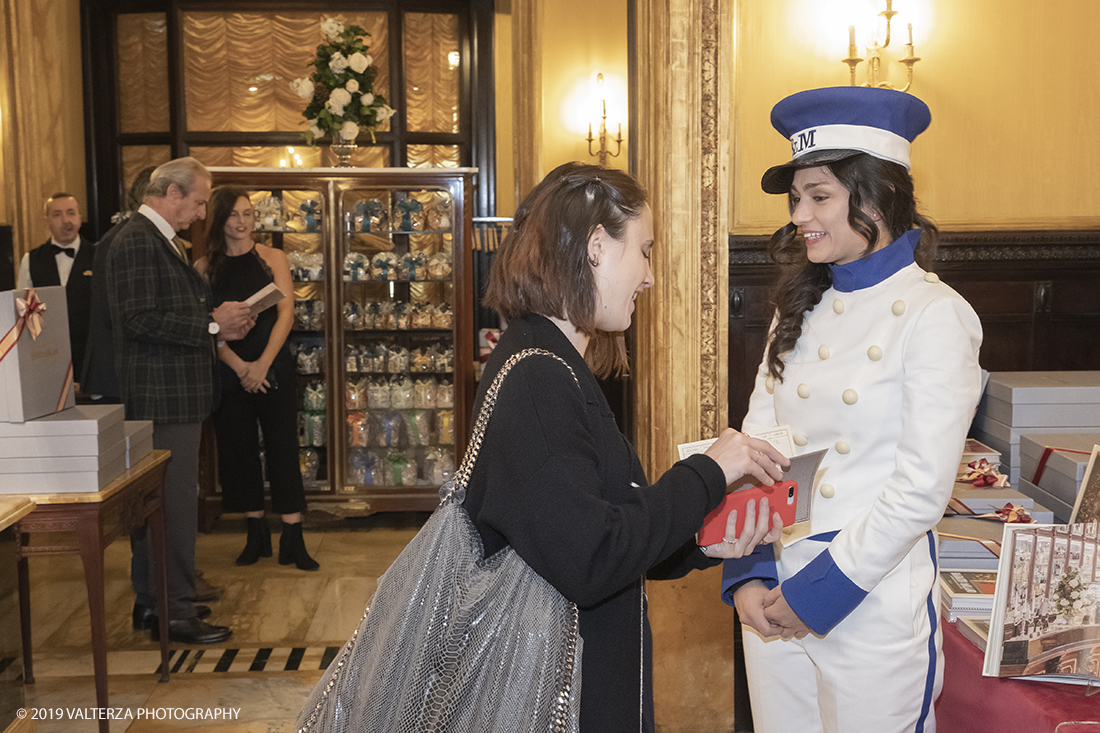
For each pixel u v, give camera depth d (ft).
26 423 8.34
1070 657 4.83
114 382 11.63
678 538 3.83
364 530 17.34
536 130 21.81
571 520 3.57
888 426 4.89
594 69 22.21
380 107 17.37
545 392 3.84
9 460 8.36
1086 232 10.93
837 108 4.87
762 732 5.45
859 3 10.11
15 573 6.55
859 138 4.85
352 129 16.93
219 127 22.09
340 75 17.13
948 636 5.62
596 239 4.25
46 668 10.79
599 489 3.77
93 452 8.46
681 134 9.98
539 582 3.89
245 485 14.92
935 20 10.53
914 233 5.13
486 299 4.49
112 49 21.63
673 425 10.40
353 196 17.42
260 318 14.62
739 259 10.45
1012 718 4.88
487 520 3.73
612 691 4.05
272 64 22.09
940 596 5.83
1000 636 4.82
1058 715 4.55
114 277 10.93
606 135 22.24
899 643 4.83
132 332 10.85
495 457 3.79
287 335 14.73
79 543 8.53
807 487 4.65
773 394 5.63
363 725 3.85
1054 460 7.18
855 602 4.69
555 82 22.24
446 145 22.24
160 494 10.19
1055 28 10.57
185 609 11.68
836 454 5.06
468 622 3.83
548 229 4.24
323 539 16.70
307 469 17.78
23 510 6.52
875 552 4.60
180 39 21.68
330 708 4.00
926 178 10.87
